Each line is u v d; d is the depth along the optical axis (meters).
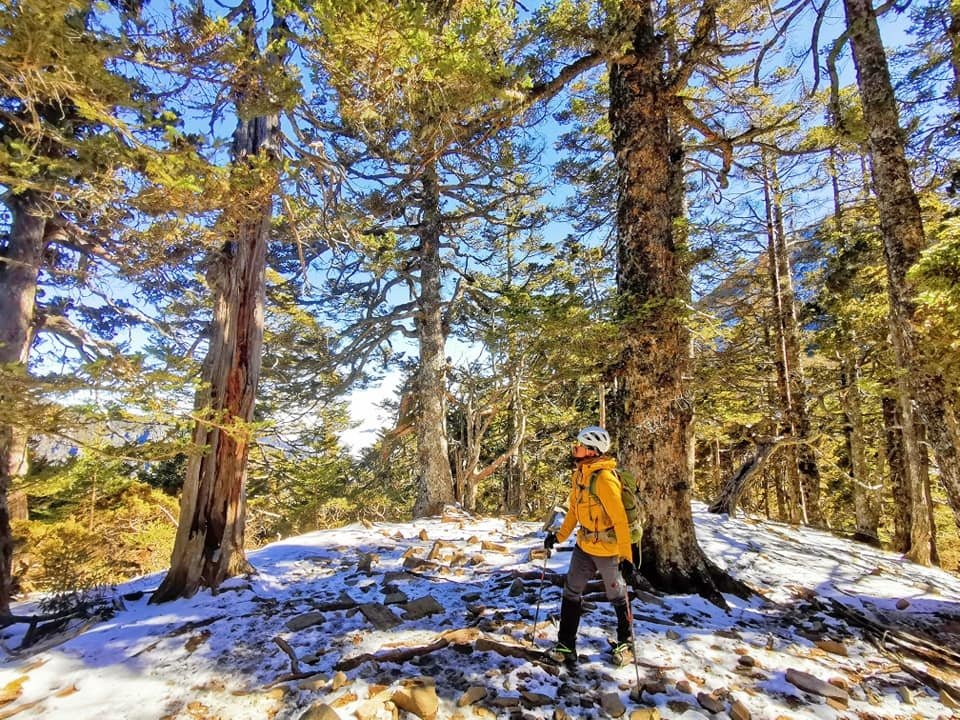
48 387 3.82
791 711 3.10
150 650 3.83
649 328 5.67
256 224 6.00
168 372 4.16
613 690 3.24
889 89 5.62
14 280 8.49
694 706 3.09
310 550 7.03
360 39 3.71
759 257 14.24
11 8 2.80
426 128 5.09
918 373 5.20
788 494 16.98
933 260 3.72
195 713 3.00
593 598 4.88
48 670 3.59
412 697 2.98
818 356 13.75
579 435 3.91
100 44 3.29
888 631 4.59
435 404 12.88
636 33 5.93
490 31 5.12
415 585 5.35
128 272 6.62
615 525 3.47
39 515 11.16
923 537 8.73
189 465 5.60
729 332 10.98
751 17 7.63
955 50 6.41
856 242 11.38
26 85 3.29
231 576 5.45
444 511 11.56
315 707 2.87
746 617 4.78
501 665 3.48
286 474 16.25
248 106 4.60
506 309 6.95
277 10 5.03
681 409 5.63
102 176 4.23
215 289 6.22
